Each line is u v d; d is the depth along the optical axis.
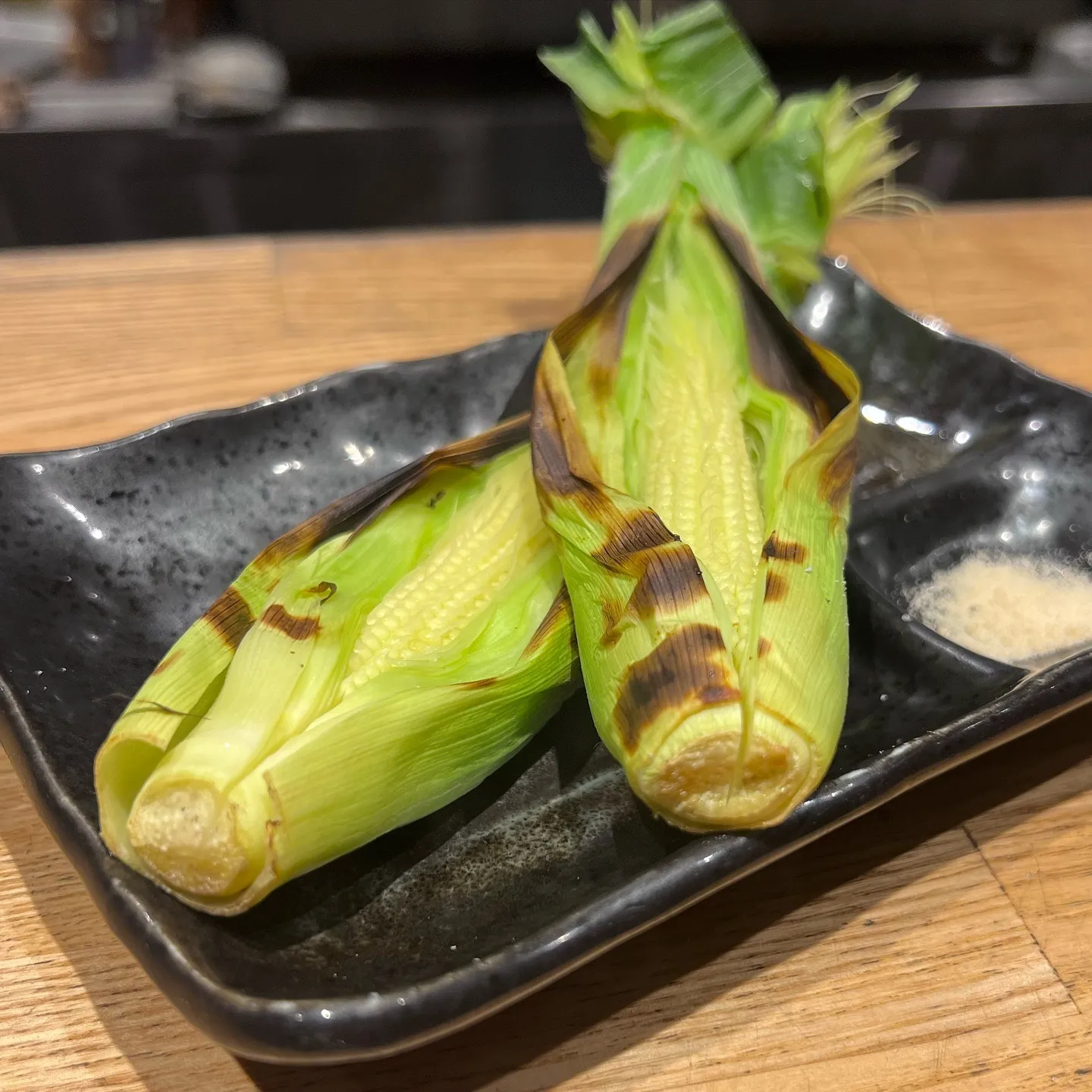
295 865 0.18
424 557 0.23
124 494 0.25
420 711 0.19
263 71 0.53
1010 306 0.38
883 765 0.19
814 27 0.56
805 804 0.18
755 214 0.29
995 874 0.21
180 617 0.24
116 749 0.18
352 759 0.18
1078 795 0.22
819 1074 0.18
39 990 0.18
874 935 0.20
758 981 0.19
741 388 0.25
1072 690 0.21
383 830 0.19
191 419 0.26
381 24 0.54
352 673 0.20
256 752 0.18
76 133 0.50
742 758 0.18
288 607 0.20
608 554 0.20
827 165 0.30
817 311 0.33
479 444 0.24
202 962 0.16
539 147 0.56
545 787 0.21
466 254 0.40
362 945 0.18
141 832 0.17
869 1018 0.19
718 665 0.18
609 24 0.54
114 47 0.54
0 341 0.33
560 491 0.21
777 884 0.20
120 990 0.18
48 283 0.36
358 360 0.34
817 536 0.21
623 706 0.19
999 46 0.59
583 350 0.25
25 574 0.23
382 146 0.54
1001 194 0.61
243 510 0.26
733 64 0.30
